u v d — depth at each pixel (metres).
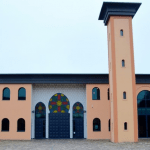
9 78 25.09
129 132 21.86
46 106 25.89
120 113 21.89
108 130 25.09
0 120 24.75
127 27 22.81
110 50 23.06
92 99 25.45
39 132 25.61
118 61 22.42
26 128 24.69
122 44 22.61
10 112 24.86
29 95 25.08
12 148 19.34
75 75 25.44
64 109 26.02
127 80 22.30
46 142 22.70
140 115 25.55
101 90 25.59
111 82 22.75
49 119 25.83
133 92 22.22
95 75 25.53
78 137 25.67
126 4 22.47
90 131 25.02
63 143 22.02
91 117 25.19
